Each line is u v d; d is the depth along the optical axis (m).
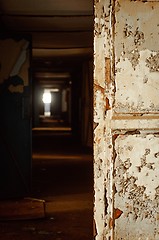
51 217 4.41
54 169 8.05
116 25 1.85
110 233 1.86
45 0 4.25
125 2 1.84
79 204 5.02
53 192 5.79
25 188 5.32
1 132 5.23
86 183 6.50
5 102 5.23
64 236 3.72
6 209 4.67
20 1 4.31
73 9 4.69
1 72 5.23
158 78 1.86
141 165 1.86
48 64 12.36
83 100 12.28
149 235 1.87
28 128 5.32
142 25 1.85
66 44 7.66
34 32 6.21
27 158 5.32
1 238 3.67
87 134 11.95
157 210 1.87
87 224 4.13
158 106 1.86
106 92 1.85
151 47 1.85
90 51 8.96
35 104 22.41
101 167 1.86
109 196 1.86
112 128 1.85
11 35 5.24
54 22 5.42
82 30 6.03
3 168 5.23
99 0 1.84
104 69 1.85
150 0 1.84
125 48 1.85
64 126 23.91
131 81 1.85
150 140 1.86
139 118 1.85
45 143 13.65
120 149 1.85
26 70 5.30
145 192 1.86
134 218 1.86
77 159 9.62
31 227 4.02
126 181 1.86
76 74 14.74
